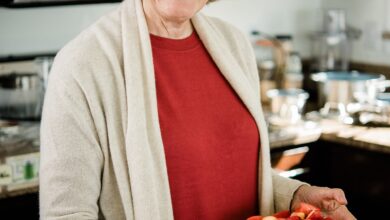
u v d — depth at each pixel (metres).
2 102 2.67
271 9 3.59
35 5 2.62
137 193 1.02
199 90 1.17
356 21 3.71
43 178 1.00
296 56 3.46
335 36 3.56
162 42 1.15
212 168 1.15
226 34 1.32
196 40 1.21
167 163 1.09
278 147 2.72
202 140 1.13
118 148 1.03
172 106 1.11
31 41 2.77
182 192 1.11
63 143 0.98
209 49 1.20
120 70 1.04
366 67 3.65
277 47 3.46
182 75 1.15
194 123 1.14
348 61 3.72
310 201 1.25
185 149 1.10
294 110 2.96
